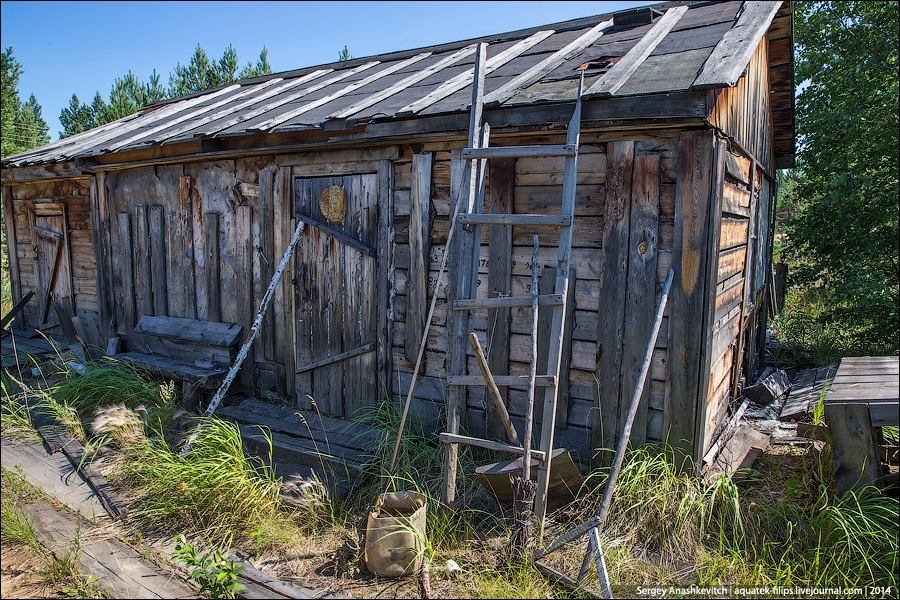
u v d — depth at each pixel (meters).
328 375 5.23
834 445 3.38
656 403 3.79
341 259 5.04
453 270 4.43
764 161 6.53
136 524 3.61
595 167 3.88
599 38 5.36
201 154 5.50
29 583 3.01
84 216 7.43
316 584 3.01
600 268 3.90
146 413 5.00
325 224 5.13
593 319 3.96
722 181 3.65
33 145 18.55
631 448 3.83
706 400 3.67
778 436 4.77
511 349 4.25
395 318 4.82
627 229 3.75
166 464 3.97
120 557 3.24
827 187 7.41
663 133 3.62
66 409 5.09
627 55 4.28
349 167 4.93
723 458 4.11
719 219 3.64
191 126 6.12
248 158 5.57
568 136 3.36
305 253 5.27
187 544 3.16
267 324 5.61
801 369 7.42
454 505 3.59
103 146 6.37
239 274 5.74
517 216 3.38
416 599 2.88
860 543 3.02
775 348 8.12
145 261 6.48
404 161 4.65
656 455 3.75
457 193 4.32
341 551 3.29
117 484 4.10
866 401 3.29
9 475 4.13
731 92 4.12
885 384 3.62
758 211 6.30
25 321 8.68
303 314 5.33
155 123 7.28
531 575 3.01
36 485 4.09
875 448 3.30
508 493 3.50
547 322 4.09
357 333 5.01
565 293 3.26
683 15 5.40
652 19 5.50
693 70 3.63
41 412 5.30
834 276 7.95
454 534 3.37
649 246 3.70
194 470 3.77
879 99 7.54
